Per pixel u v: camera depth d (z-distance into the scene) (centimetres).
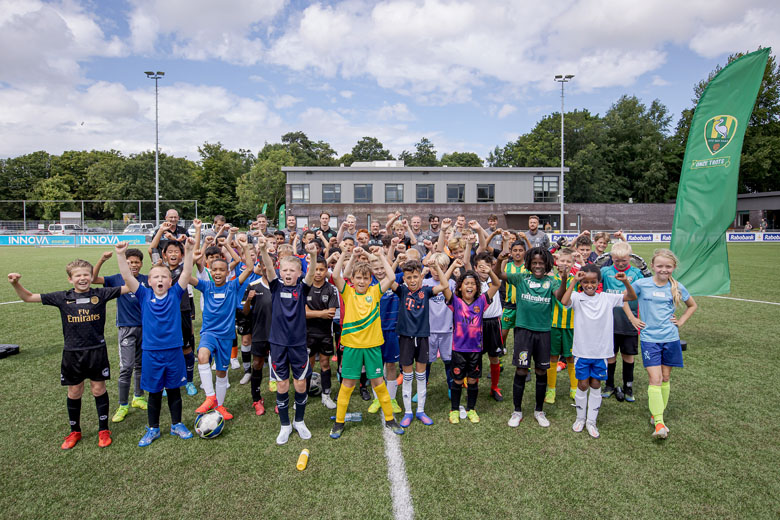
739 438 370
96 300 357
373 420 418
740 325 770
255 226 733
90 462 337
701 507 280
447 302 421
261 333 423
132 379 530
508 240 528
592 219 3694
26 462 336
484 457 343
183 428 383
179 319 386
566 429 393
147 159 5250
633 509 279
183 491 299
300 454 347
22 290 337
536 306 394
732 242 3381
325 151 8219
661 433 362
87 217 5450
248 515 274
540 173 3509
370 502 287
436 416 425
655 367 383
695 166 654
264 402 462
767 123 4488
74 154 6112
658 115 5338
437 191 3447
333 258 491
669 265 385
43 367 561
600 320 375
